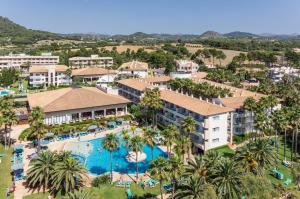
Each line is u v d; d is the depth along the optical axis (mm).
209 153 64750
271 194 53219
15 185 69000
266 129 94562
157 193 67688
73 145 93938
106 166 81062
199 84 134000
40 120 83375
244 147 72188
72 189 63312
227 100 107688
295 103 126125
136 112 120250
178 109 102750
